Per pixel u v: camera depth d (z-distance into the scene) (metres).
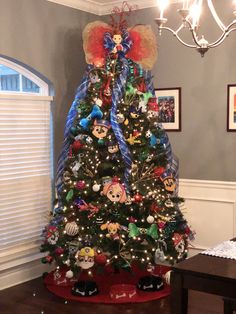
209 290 2.32
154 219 3.97
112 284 4.26
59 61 4.69
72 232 3.91
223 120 4.54
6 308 3.76
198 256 2.58
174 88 4.80
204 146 4.68
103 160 4.11
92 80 4.30
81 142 4.14
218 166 4.61
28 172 4.45
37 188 4.55
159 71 4.89
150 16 4.89
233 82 4.45
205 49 2.44
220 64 4.51
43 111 4.58
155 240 3.96
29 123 4.44
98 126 4.09
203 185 4.70
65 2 4.70
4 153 4.20
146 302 3.87
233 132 4.49
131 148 4.16
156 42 4.58
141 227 3.99
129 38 4.36
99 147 4.14
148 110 4.25
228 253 2.61
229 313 2.86
